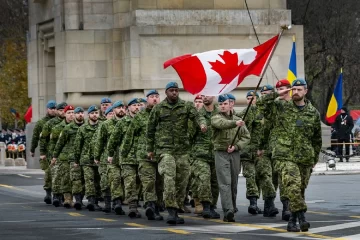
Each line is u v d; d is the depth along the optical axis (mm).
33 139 32250
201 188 24219
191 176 25516
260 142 21219
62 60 47156
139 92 45312
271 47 23688
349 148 50438
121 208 26141
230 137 23312
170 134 23172
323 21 72250
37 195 35000
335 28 72562
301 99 20641
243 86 45219
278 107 20672
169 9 45656
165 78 45438
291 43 46188
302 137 20484
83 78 46656
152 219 24156
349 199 29188
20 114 86250
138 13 45438
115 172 26094
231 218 23188
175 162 23234
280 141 20531
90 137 28281
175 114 23172
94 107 28359
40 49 51469
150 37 45281
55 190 29844
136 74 45281
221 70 24000
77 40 46625
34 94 52188
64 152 29672
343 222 22562
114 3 47031
